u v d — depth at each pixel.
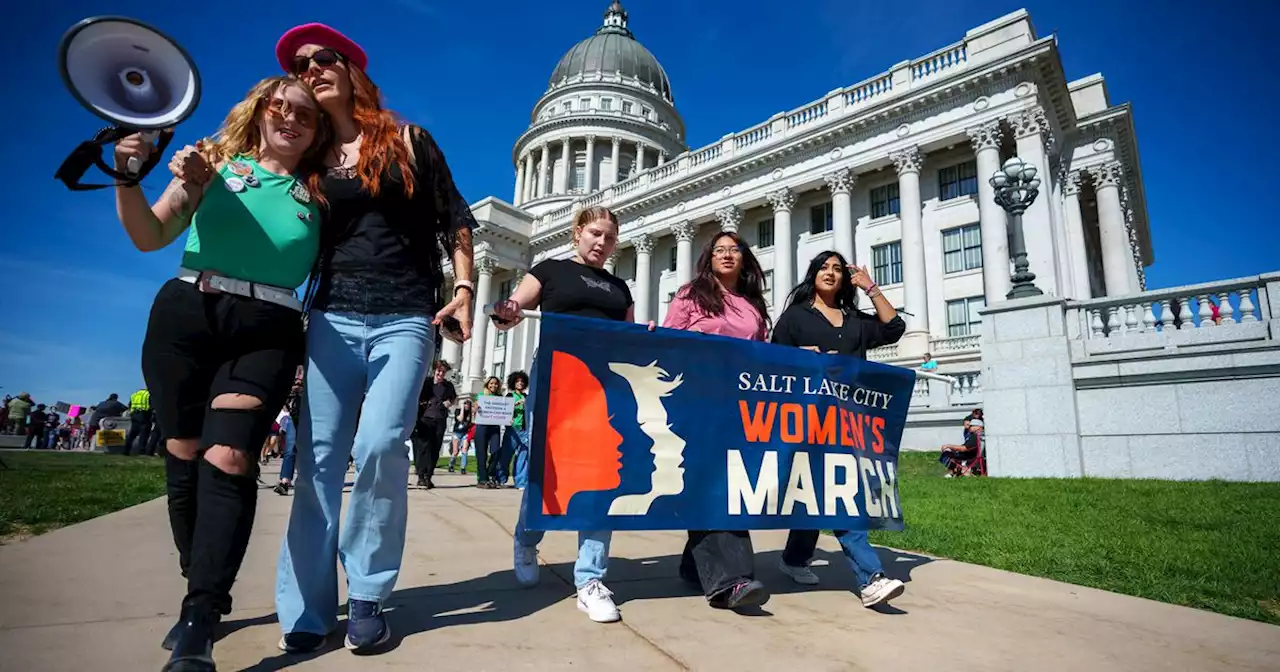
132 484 7.95
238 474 2.07
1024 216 24.47
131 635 2.22
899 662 2.23
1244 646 2.54
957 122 27.25
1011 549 4.70
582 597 2.76
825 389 3.51
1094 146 29.05
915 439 18.94
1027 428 10.32
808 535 3.52
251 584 3.13
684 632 2.51
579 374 2.96
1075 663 2.29
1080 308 10.38
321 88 2.45
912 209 28.27
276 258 2.27
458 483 11.66
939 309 28.27
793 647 2.36
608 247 3.41
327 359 2.33
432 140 2.65
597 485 2.87
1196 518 5.85
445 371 10.56
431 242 2.61
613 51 72.75
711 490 3.06
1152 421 9.44
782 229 33.28
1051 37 24.58
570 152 65.31
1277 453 8.51
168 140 2.01
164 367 2.18
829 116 32.47
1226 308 9.23
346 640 2.18
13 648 2.02
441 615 2.64
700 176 37.12
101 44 1.85
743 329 3.52
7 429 26.98
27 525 4.63
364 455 2.24
